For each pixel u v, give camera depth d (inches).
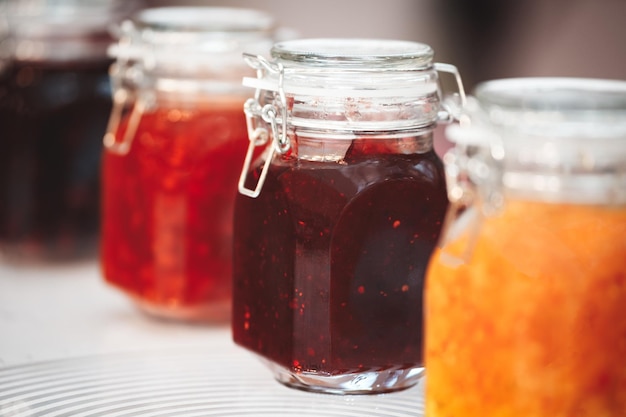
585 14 44.6
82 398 20.3
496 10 45.1
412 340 19.9
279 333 19.9
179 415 19.7
